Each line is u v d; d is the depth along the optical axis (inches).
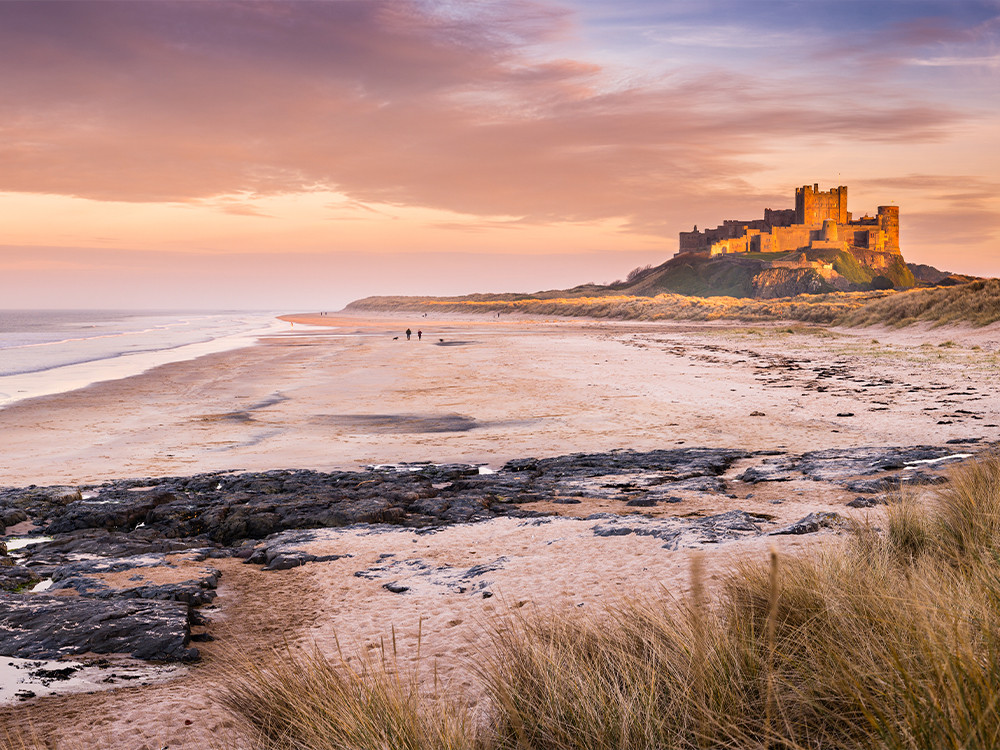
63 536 443.5
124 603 275.6
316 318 7755.9
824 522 327.0
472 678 180.1
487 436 782.5
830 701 109.1
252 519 439.8
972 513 255.9
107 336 3484.3
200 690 193.8
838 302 3833.7
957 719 85.2
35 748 157.2
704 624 139.4
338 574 325.7
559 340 2484.0
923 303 2023.9
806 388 1010.7
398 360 1759.4
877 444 636.7
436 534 395.5
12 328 4758.9
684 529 341.7
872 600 145.3
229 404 1078.4
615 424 819.4
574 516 431.2
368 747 118.1
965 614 119.8
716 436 726.5
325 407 1023.0
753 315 3476.9
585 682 128.7
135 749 156.4
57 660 223.9
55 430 882.8
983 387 918.4
